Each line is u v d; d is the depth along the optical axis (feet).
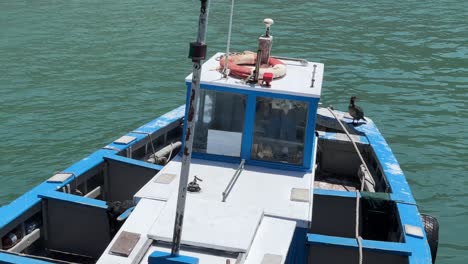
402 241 24.62
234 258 18.10
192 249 18.35
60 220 26.61
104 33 94.27
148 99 65.82
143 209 21.29
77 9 111.24
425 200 46.70
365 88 71.92
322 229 28.35
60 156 51.96
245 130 25.17
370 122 39.52
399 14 114.62
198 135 25.61
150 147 35.65
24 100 64.75
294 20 105.91
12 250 24.85
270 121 24.94
